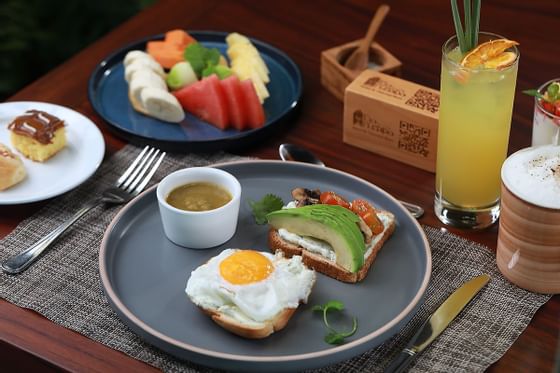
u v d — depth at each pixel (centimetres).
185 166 130
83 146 132
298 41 151
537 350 108
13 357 110
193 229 116
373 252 115
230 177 120
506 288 114
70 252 119
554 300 112
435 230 120
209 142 130
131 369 107
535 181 109
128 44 148
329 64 139
